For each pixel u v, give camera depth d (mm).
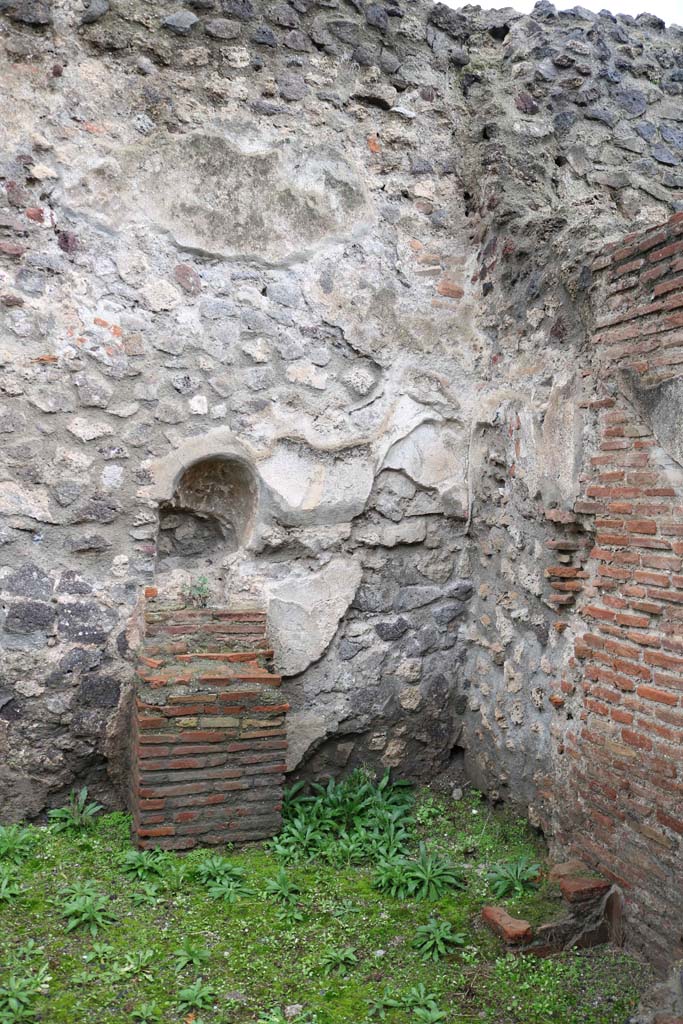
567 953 3387
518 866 3826
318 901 3625
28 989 2896
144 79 4309
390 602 4824
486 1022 2916
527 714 4324
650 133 5066
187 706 3914
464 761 4984
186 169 4355
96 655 4246
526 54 4961
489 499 4762
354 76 4719
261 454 4508
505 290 4625
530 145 4750
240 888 3621
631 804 3482
